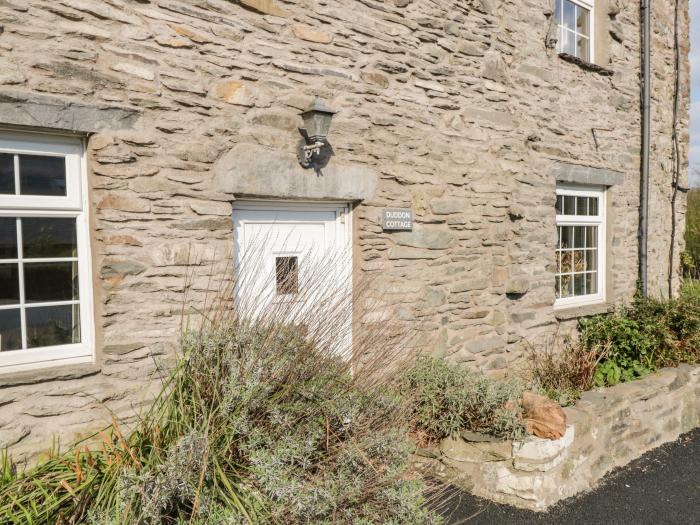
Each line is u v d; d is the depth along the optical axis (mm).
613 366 5434
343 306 3512
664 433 5145
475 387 4035
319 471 2646
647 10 7102
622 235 7086
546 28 5922
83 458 2867
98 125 3219
